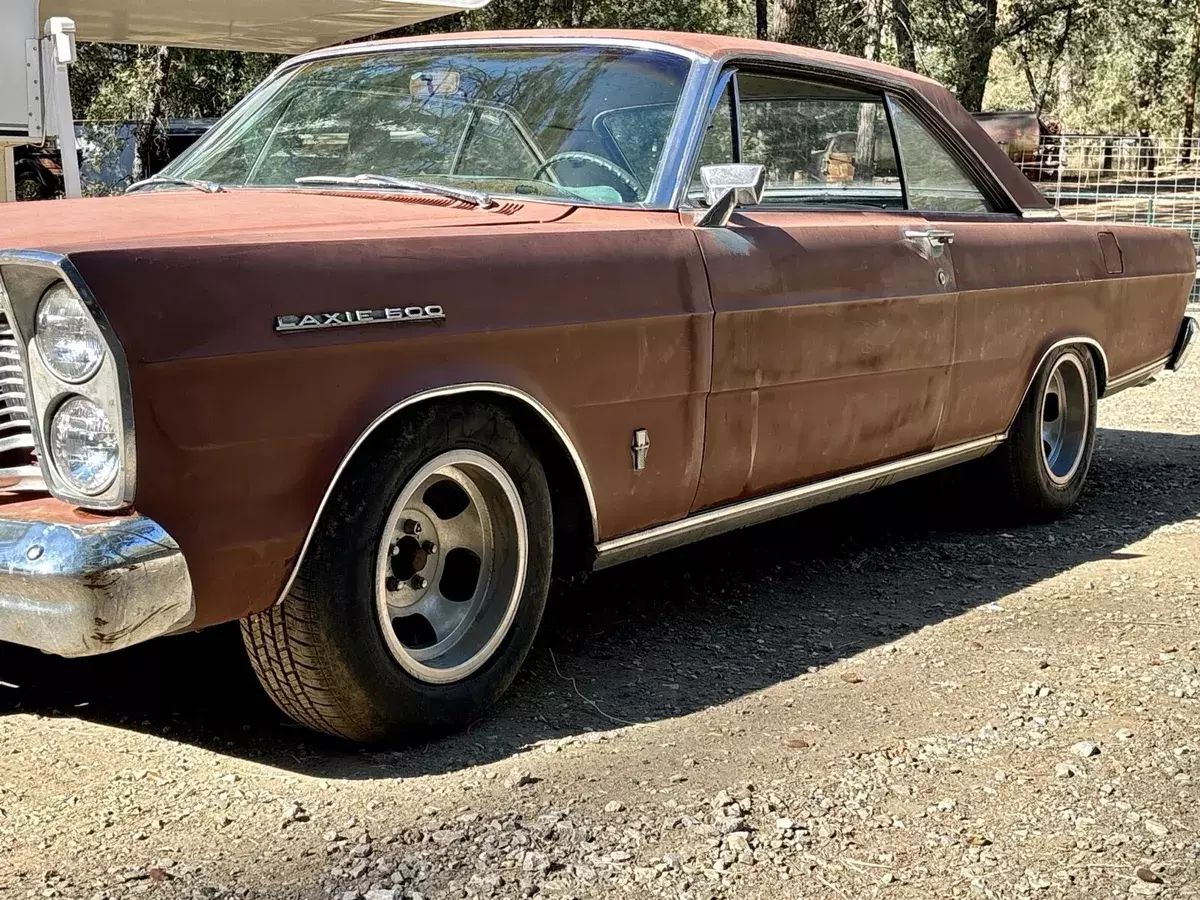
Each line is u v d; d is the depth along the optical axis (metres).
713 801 2.74
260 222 3.05
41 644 2.47
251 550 2.59
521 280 3.04
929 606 4.21
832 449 4.00
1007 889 2.43
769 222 3.81
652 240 3.39
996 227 4.73
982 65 21.73
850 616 4.10
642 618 4.02
